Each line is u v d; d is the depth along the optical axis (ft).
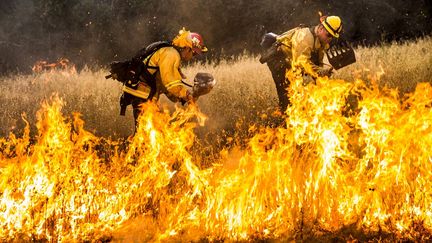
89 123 28.76
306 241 14.65
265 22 66.18
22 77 50.16
